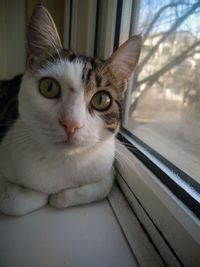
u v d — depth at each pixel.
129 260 0.11
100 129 0.14
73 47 0.30
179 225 0.09
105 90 0.14
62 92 0.13
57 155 0.14
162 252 0.11
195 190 0.11
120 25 0.20
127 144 0.18
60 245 0.11
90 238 0.12
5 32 0.37
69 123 0.12
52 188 0.14
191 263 0.09
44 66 0.14
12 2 0.36
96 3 0.23
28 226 0.12
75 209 0.14
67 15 0.32
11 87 0.27
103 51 0.22
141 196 0.13
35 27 0.14
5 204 0.13
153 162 0.14
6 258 0.10
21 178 0.14
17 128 0.15
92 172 0.15
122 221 0.13
